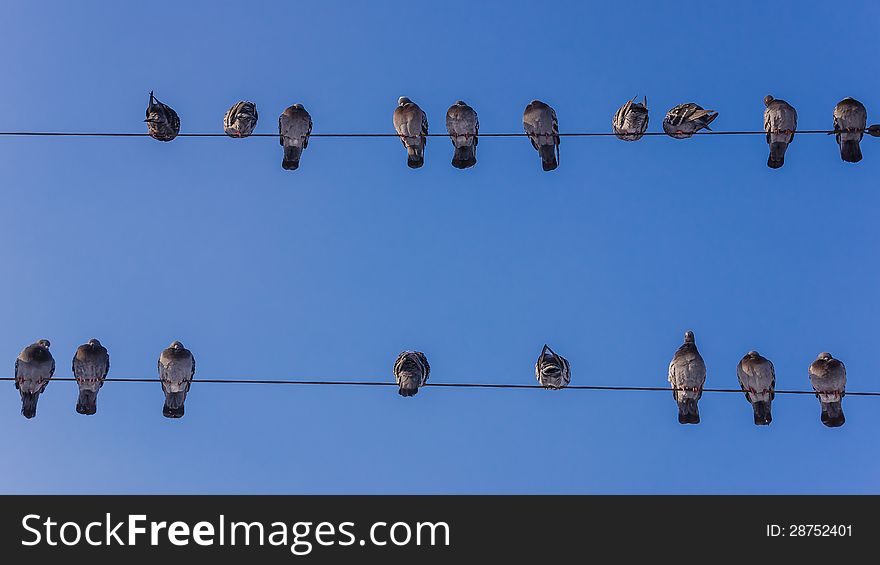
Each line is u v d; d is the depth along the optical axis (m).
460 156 22.55
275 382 19.41
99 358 22.06
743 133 20.61
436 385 19.70
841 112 21.64
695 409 21.80
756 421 21.77
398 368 21.38
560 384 20.95
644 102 21.95
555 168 23.12
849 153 21.70
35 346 21.91
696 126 21.84
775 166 22.25
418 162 23.16
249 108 22.23
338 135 20.88
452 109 22.45
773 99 22.17
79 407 22.17
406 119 22.59
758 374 21.48
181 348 22.33
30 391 21.80
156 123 21.53
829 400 21.59
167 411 22.52
